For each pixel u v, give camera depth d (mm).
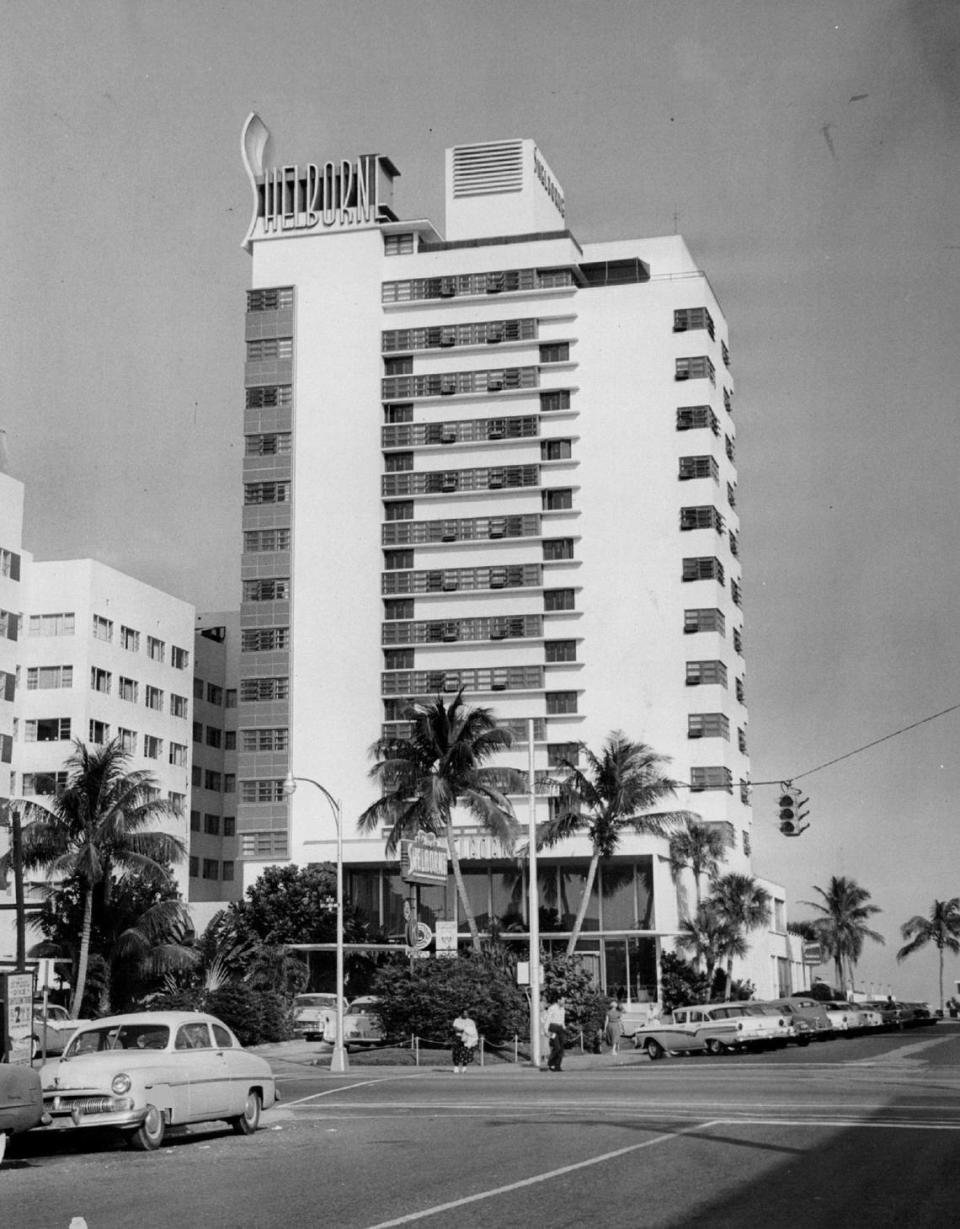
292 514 103625
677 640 98875
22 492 91000
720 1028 48438
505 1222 12555
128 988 69000
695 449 101125
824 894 135250
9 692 88312
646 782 73188
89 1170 18000
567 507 102312
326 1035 56719
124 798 64562
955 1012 128375
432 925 88250
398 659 101375
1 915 82250
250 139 108938
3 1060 20062
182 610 104438
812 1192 14242
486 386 103562
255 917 84562
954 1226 12234
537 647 100125
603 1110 25047
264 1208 13797
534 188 109312
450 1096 30531
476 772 69625
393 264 105875
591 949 85500
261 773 100125
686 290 103312
